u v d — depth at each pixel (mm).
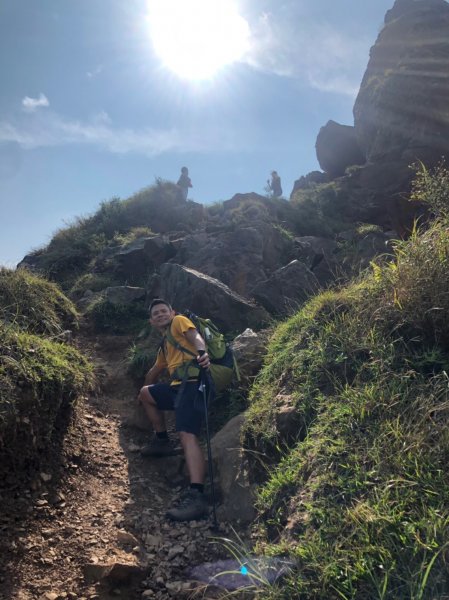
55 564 3334
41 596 3076
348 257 9367
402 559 2525
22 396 4004
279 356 4629
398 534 2621
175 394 4535
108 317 7332
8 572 3191
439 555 2482
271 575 2846
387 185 16891
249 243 8102
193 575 3326
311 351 4258
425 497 2742
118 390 5758
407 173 16844
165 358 4852
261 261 7965
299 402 3959
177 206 13055
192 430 4270
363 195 16781
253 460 3973
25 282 6539
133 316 7379
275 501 3404
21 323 5840
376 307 4160
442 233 4152
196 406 4301
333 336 4199
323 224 13383
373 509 2764
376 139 20922
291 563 2818
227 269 7836
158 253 9180
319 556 2732
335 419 3527
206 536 3676
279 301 6930
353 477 3055
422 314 3775
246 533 3523
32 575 3217
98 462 4484
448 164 17078
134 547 3559
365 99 22766
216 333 4805
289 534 3033
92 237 11508
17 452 3881
